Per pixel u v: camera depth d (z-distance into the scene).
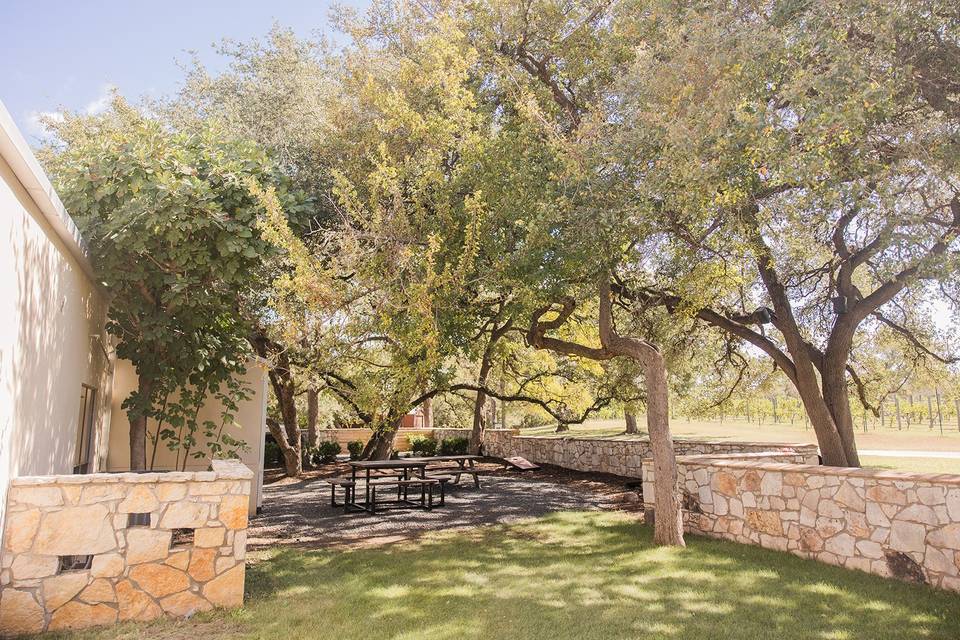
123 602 5.05
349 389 16.61
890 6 5.98
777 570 6.54
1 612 4.72
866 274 12.09
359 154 9.81
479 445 19.59
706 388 16.41
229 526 5.44
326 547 8.07
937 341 12.82
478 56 9.63
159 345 8.46
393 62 10.25
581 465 17.52
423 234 8.45
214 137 8.39
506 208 8.43
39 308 5.62
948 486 5.72
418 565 7.00
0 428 4.62
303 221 9.23
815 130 5.70
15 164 4.56
